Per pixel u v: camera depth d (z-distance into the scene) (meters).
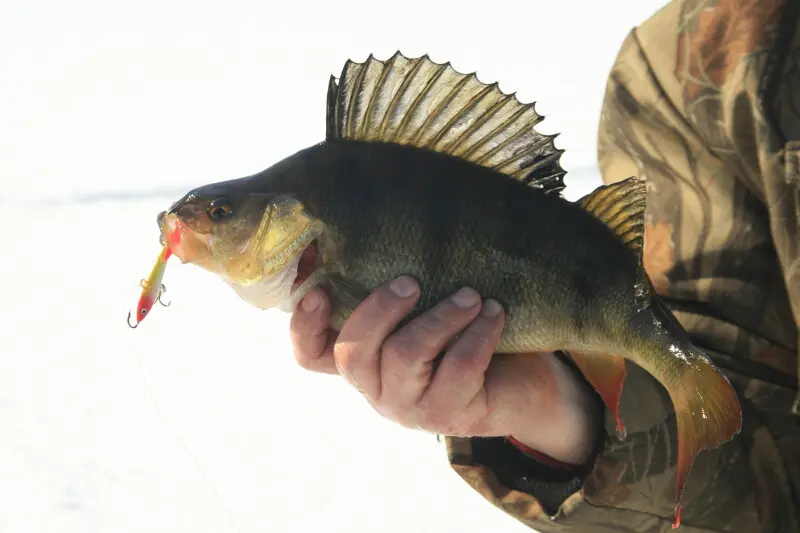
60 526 1.39
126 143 4.05
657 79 1.09
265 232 1.01
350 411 1.64
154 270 1.03
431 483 1.43
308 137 4.00
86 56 6.12
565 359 1.09
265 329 2.00
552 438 1.07
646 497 1.05
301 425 1.59
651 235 1.10
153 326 2.03
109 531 1.38
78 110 4.75
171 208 1.02
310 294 1.02
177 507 1.41
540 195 1.00
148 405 1.69
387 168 1.00
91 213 3.01
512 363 1.06
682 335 0.98
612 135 1.12
